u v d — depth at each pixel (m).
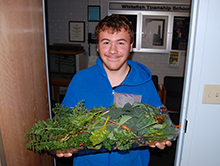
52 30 4.14
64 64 3.49
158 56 3.97
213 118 1.18
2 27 0.86
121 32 1.09
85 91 1.26
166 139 1.09
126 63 1.25
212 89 1.13
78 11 3.99
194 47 1.08
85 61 3.96
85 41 4.13
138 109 1.12
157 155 2.54
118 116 1.06
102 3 3.80
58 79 3.52
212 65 1.10
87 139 1.00
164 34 3.83
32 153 1.16
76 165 1.27
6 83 0.91
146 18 3.78
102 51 1.13
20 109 1.02
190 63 1.12
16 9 0.96
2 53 0.87
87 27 4.06
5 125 0.91
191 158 1.24
